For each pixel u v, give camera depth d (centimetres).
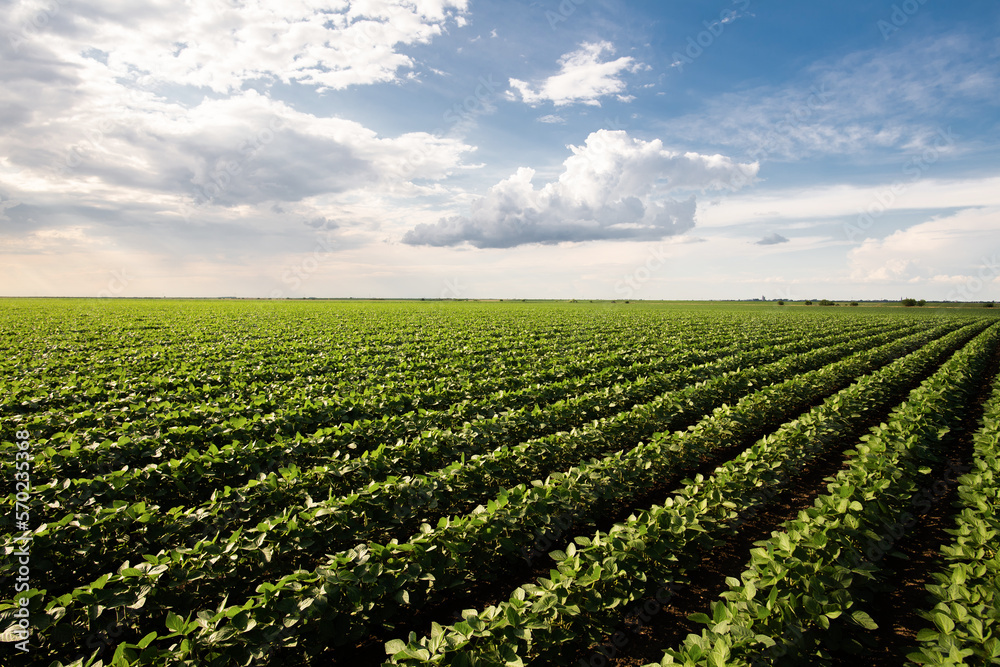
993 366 2378
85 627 448
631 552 532
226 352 2031
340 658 510
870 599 501
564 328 3591
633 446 1048
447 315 5025
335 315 4744
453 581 536
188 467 751
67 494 660
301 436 908
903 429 907
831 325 4434
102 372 1560
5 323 3222
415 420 995
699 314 5959
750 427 1152
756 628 417
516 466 827
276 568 565
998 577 468
